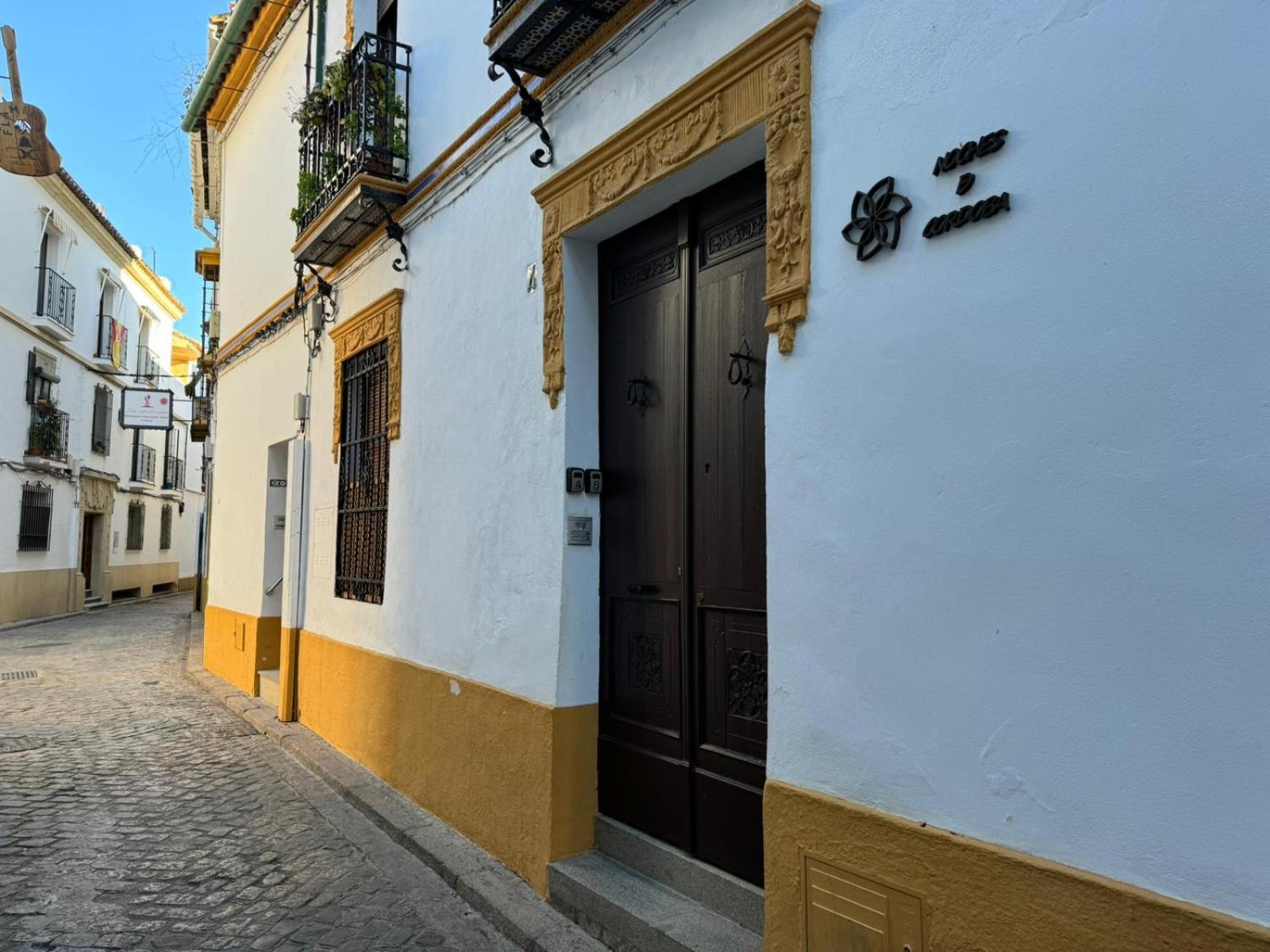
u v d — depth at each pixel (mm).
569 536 4070
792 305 2787
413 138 5863
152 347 28953
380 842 4840
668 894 3512
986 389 2242
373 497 6336
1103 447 2002
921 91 2457
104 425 24141
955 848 2215
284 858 4652
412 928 3807
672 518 3730
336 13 7105
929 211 2412
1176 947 1801
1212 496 1820
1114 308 2002
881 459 2492
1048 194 2143
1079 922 1960
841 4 2725
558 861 3904
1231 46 1847
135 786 6000
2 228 17781
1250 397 1778
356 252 6746
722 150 3213
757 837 3207
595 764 4082
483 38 4914
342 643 6652
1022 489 2150
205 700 9297
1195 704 1824
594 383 4207
